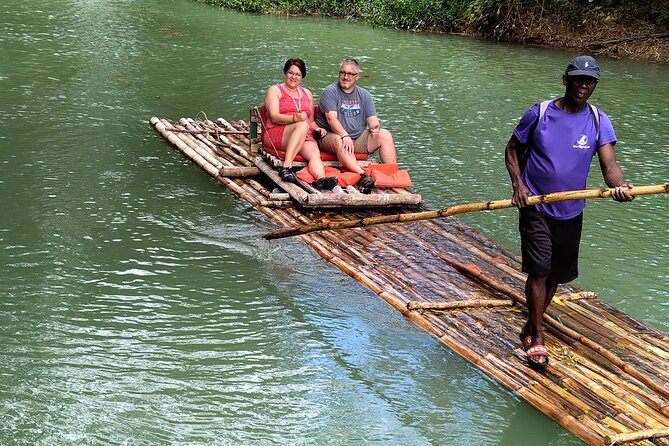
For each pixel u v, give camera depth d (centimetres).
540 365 459
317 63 1301
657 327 530
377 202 700
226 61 1273
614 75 1361
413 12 1727
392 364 477
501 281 572
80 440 392
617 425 412
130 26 1530
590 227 699
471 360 478
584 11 1669
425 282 571
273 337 499
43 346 472
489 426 423
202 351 479
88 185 725
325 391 448
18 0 1730
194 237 636
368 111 745
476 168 835
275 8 1841
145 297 538
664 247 663
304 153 732
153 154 824
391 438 410
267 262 601
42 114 931
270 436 405
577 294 557
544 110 437
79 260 582
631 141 965
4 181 718
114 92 1050
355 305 543
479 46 1573
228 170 756
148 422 409
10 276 551
